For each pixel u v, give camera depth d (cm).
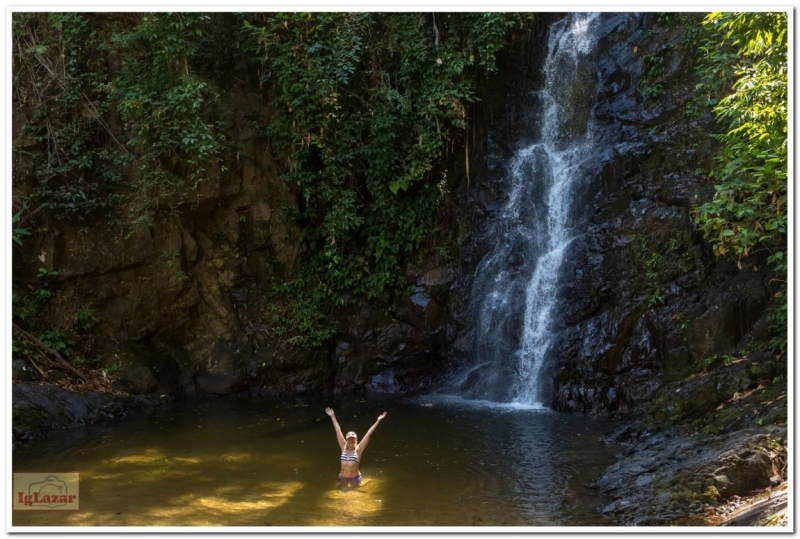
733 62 1127
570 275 1242
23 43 1152
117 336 1195
